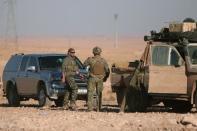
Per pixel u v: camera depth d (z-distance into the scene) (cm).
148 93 3503
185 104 3881
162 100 3659
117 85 3816
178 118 2984
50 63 4416
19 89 4591
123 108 3641
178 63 3475
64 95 4144
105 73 3666
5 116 3309
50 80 4228
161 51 3531
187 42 3500
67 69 3838
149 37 3753
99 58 3644
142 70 3566
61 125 2859
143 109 3609
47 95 4253
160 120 2934
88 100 3653
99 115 3222
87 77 3991
